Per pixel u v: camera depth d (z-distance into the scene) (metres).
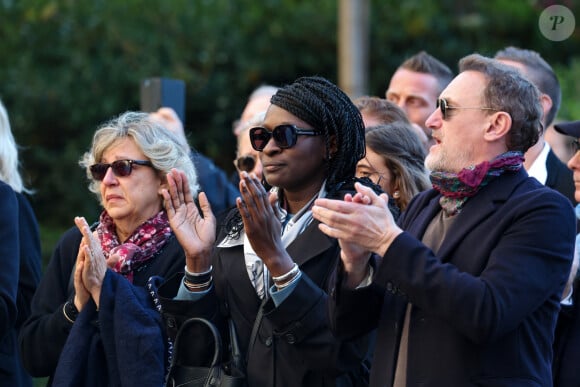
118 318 8.27
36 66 27.09
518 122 7.22
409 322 7.14
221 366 8.05
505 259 6.79
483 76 7.29
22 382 10.35
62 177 27.14
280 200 8.58
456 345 6.90
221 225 8.84
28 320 9.12
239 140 13.01
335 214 6.84
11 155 10.80
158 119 12.47
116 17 26.88
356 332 7.48
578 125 9.11
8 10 27.23
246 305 8.22
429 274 6.71
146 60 26.80
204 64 27.38
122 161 9.20
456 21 29.22
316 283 8.07
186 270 8.27
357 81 25.58
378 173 9.87
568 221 7.00
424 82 12.59
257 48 27.72
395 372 7.17
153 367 8.19
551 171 10.30
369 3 28.48
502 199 7.11
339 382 7.98
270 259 7.67
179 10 27.27
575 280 8.45
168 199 8.31
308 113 8.12
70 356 8.28
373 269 7.29
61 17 27.06
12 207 9.62
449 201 7.39
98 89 26.81
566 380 8.36
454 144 7.27
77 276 8.47
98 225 9.70
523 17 29.52
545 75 10.91
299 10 27.92
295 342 7.76
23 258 10.28
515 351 6.91
